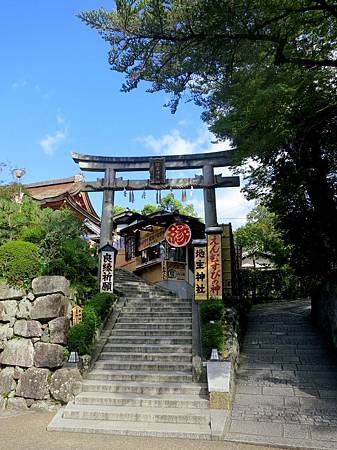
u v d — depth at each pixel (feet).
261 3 23.21
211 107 34.99
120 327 37.40
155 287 58.29
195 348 32.19
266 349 36.01
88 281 40.06
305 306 55.21
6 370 29.30
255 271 66.85
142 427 21.81
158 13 24.52
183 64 27.22
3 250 32.37
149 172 48.96
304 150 39.22
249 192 45.32
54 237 37.40
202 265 37.60
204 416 22.67
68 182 82.28
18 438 20.88
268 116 28.07
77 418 23.67
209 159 48.67
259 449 18.98
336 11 23.94
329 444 18.98
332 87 29.50
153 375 28.35
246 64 28.50
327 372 29.89
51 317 29.22
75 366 27.76
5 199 42.39
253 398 25.79
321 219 39.65
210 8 23.38
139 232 70.38
